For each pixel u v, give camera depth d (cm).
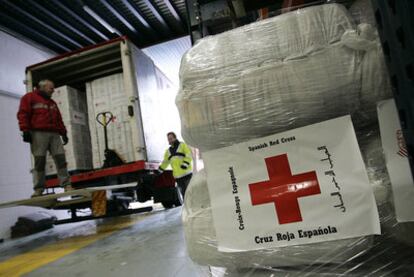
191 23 199
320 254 90
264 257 97
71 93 445
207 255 106
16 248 357
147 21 704
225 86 102
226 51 105
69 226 539
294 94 96
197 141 108
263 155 96
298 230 90
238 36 106
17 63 598
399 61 55
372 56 91
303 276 94
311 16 100
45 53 696
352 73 92
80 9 605
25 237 470
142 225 364
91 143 461
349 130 87
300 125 98
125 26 708
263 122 99
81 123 455
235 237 97
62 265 210
